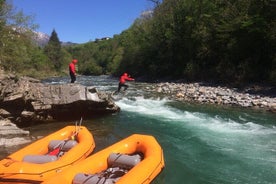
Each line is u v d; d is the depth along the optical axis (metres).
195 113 17.94
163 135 13.27
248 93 25.23
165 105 20.47
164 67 47.09
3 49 27.86
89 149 9.48
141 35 59.06
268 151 11.17
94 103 15.84
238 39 34.53
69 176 7.12
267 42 31.58
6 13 27.88
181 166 9.80
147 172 7.54
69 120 15.48
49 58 95.62
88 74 95.69
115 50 96.19
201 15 42.31
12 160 7.84
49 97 14.79
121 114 17.28
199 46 40.66
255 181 8.78
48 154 9.26
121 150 9.17
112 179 7.27
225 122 15.71
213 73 36.88
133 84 37.59
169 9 50.16
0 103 13.08
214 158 10.51
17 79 13.98
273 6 31.88
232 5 39.00
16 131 12.17
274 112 18.42
